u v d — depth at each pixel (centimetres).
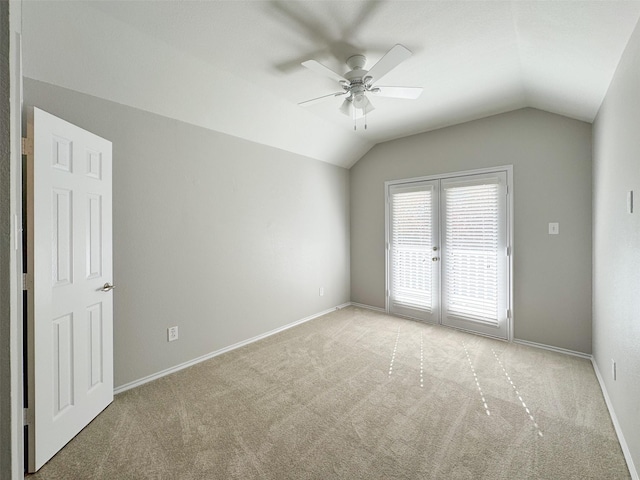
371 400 218
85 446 174
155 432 185
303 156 397
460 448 170
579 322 290
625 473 153
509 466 158
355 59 222
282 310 368
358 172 462
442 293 377
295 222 384
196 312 281
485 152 341
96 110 219
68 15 177
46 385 163
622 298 181
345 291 468
